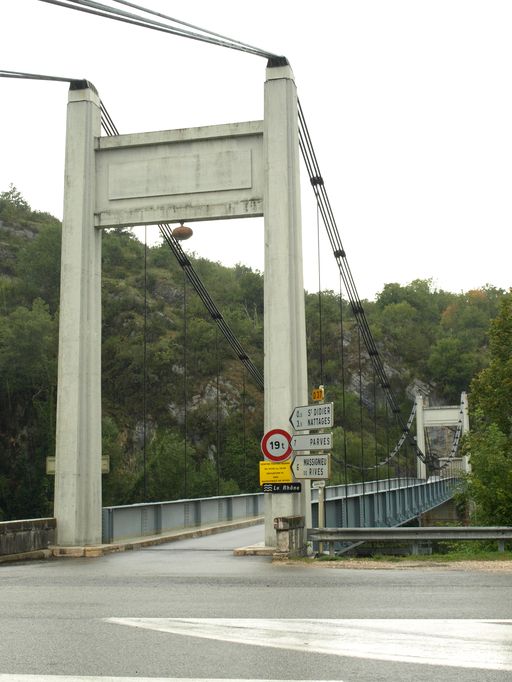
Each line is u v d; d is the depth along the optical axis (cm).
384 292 14675
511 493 2977
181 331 8494
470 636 670
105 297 8525
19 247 10356
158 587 1057
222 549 1812
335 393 8312
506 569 1298
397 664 571
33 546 1641
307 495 1705
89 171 1850
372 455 6831
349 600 895
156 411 7681
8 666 567
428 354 12712
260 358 8450
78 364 1781
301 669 557
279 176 1738
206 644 641
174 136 1817
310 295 10481
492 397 4275
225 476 6206
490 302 14638
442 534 1662
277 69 1780
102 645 639
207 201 1789
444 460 6906
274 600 902
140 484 5716
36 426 6862
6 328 6912
